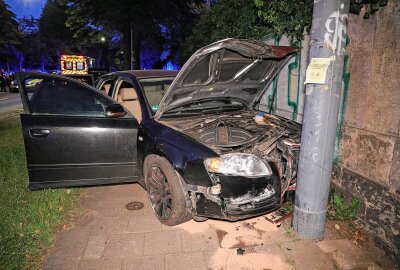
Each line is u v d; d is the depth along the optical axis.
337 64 2.72
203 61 3.22
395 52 2.81
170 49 21.86
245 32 5.75
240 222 3.43
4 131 8.34
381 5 2.92
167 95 3.41
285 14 4.48
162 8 17.44
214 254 2.89
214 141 3.52
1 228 3.14
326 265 2.76
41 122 3.42
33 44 55.34
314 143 2.88
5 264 2.64
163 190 3.32
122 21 17.59
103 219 3.48
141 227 3.33
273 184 3.04
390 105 2.88
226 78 3.73
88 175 3.60
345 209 3.43
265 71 3.97
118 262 2.78
